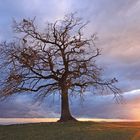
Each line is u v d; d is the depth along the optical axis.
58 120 48.50
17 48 48.31
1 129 41.44
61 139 31.69
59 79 49.16
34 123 46.00
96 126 41.66
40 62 48.56
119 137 31.42
